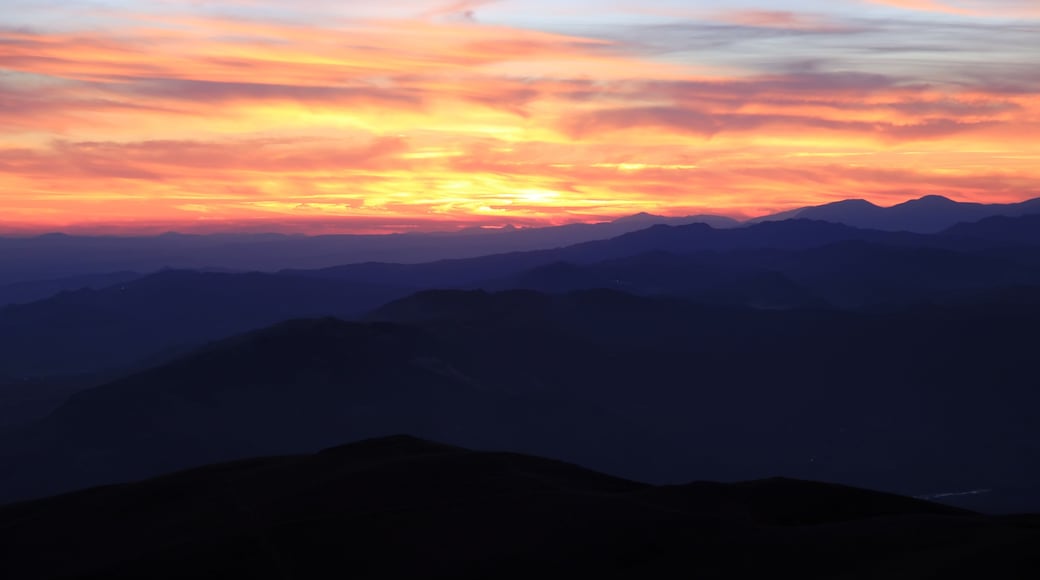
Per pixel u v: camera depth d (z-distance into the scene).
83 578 33.53
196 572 32.97
